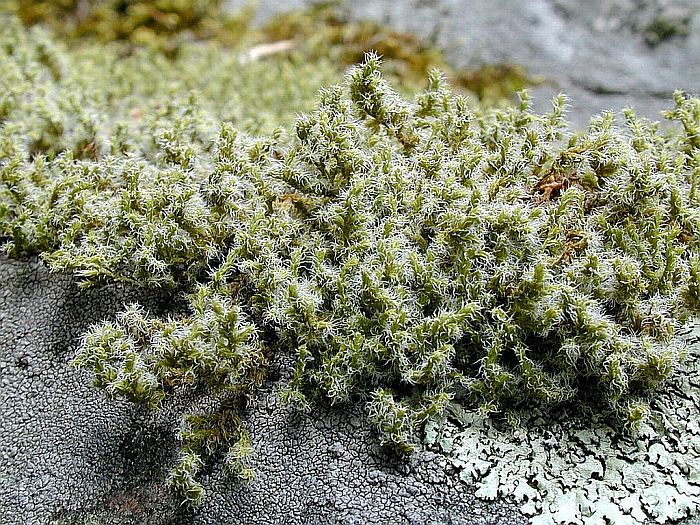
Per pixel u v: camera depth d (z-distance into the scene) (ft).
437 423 0.27
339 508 0.27
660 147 0.31
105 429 0.29
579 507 0.26
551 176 0.31
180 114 0.35
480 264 0.28
